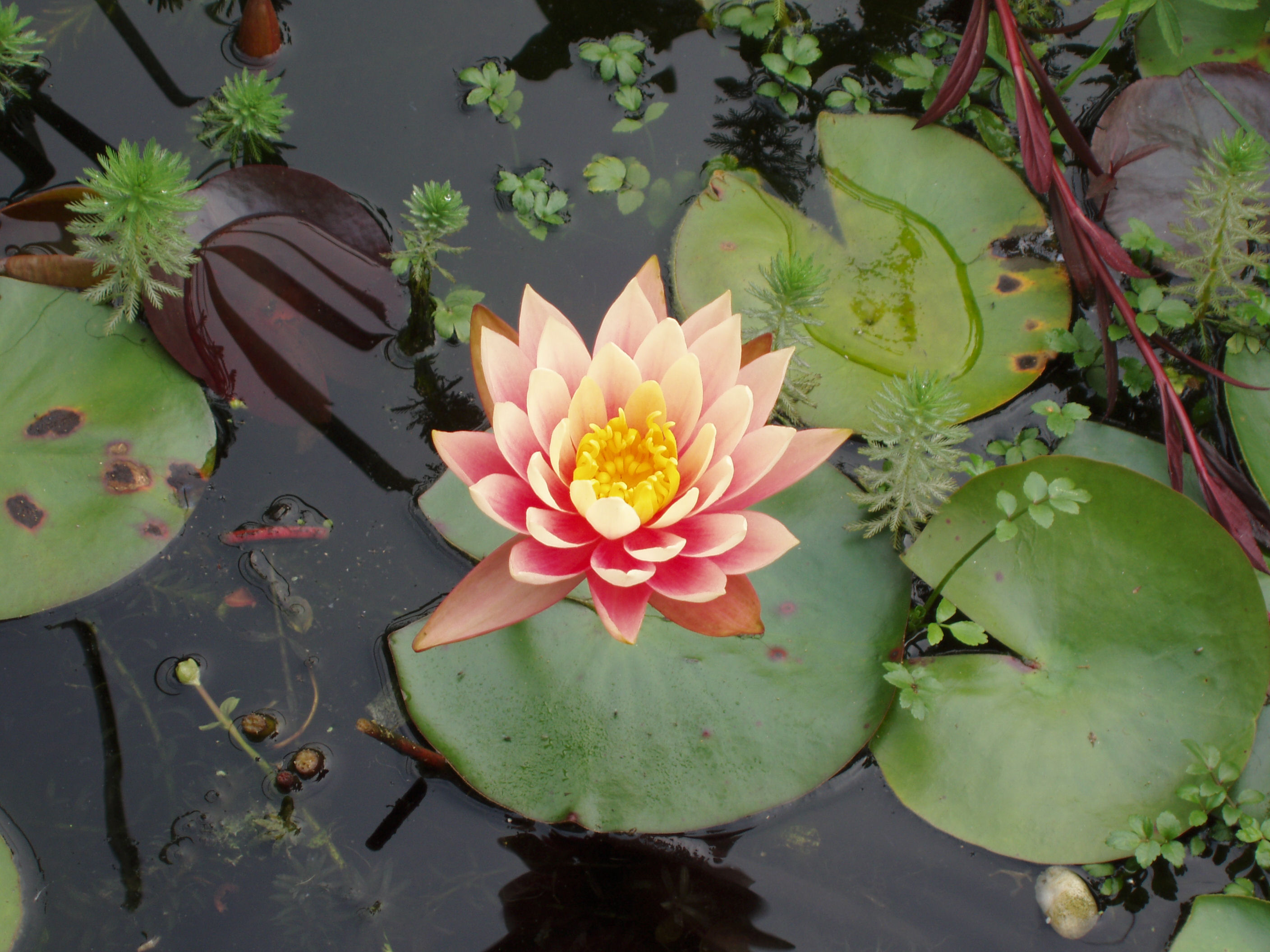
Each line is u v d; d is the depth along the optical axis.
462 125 0.78
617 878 0.66
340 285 0.74
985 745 0.67
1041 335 0.73
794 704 0.67
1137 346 0.74
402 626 0.69
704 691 0.67
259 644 0.69
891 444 0.68
